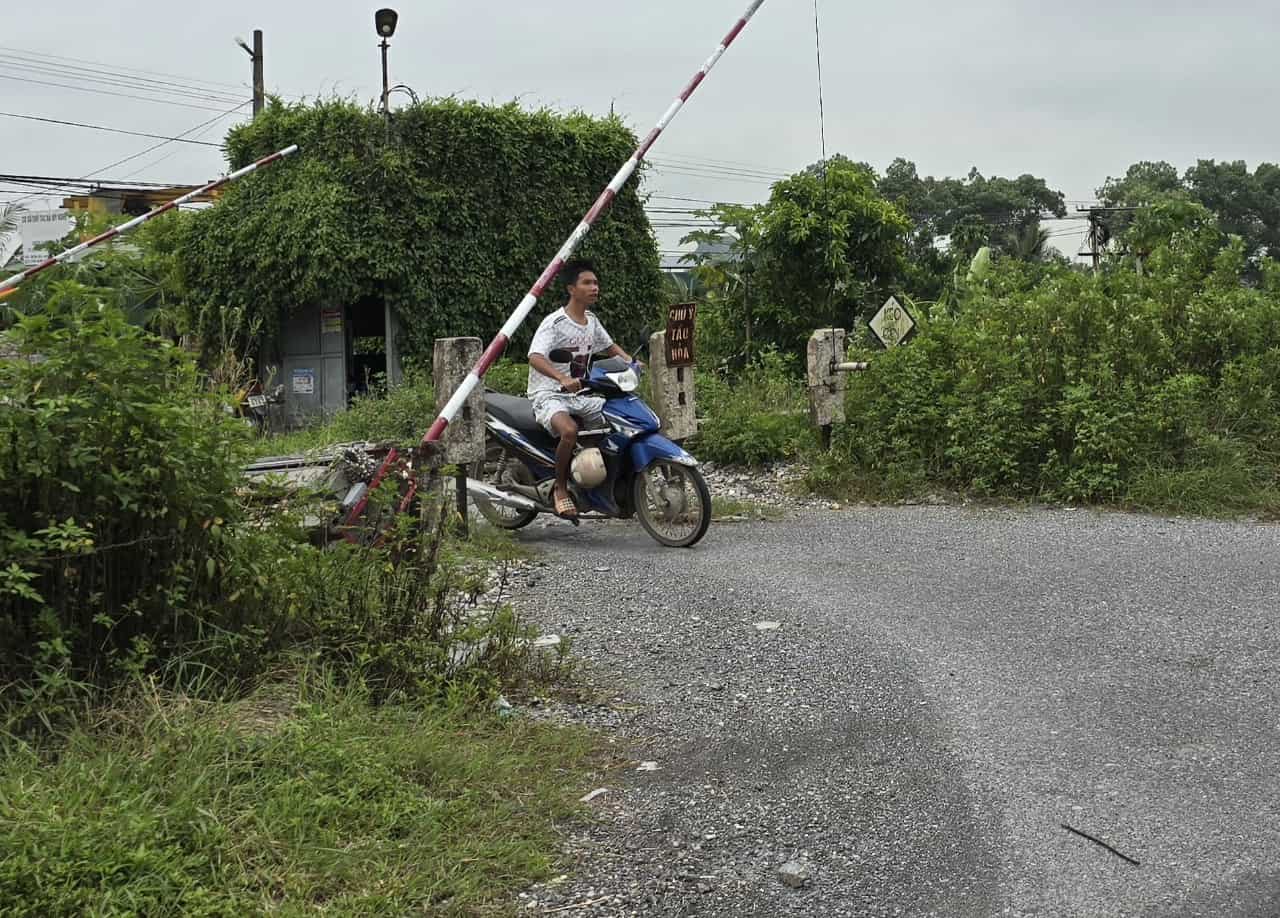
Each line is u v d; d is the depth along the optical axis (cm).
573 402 873
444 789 411
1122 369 1095
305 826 365
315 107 2008
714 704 518
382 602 505
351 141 2002
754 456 1177
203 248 2038
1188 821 398
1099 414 1018
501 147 2042
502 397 953
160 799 366
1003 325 1185
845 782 437
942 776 439
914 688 530
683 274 2969
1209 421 1062
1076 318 1138
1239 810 405
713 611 664
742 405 1274
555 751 460
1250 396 1071
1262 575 721
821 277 2041
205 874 336
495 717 484
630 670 565
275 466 648
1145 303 1152
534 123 2080
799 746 471
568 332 865
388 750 423
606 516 895
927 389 1119
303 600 493
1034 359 1102
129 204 3006
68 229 2648
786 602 681
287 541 500
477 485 917
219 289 2031
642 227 2209
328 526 567
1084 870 368
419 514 605
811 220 1989
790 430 1195
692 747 473
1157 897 351
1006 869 370
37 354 444
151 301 2119
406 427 1313
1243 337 1127
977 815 407
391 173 1956
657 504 870
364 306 2205
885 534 888
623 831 400
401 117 2016
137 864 326
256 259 1972
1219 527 888
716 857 382
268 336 2030
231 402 496
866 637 608
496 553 819
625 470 881
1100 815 404
